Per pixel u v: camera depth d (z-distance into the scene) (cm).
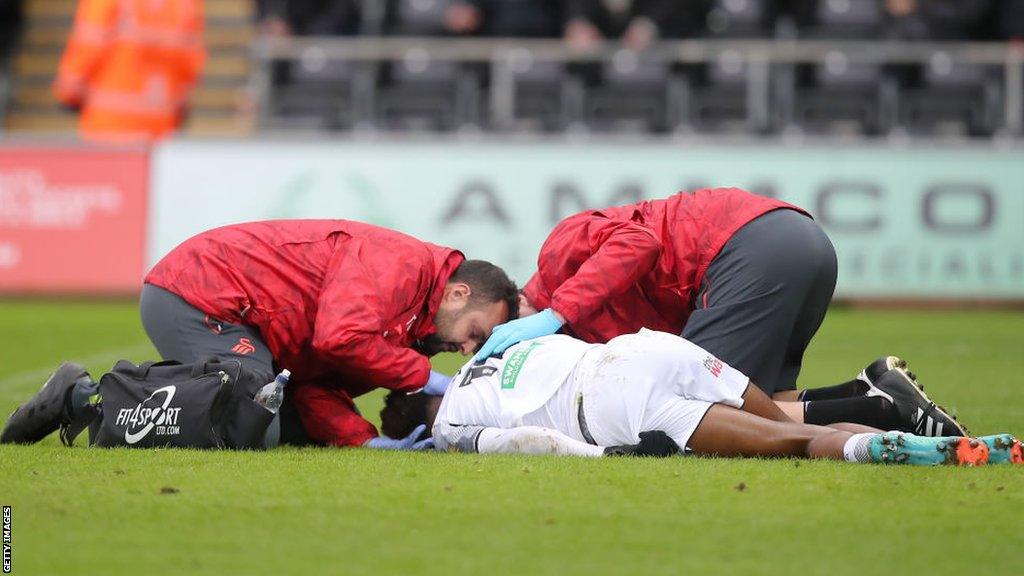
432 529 1485
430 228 5259
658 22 5569
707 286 2136
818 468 1789
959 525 1504
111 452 1977
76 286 5372
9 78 6719
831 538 1449
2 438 2084
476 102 5472
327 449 2066
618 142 5225
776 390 2183
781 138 5225
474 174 5262
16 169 5397
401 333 2088
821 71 5347
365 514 1555
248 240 2123
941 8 5522
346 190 5294
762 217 2131
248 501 1622
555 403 1947
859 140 5181
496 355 2044
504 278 2139
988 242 5153
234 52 6950
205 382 2006
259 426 2003
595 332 2202
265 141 5325
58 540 1435
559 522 1516
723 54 5325
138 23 5638
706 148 5200
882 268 5178
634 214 2197
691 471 1778
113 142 5381
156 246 5350
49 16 7006
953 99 5316
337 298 2036
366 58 5450
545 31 5691
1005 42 5478
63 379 2059
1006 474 1756
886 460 1816
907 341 4228
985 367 3531
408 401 2122
